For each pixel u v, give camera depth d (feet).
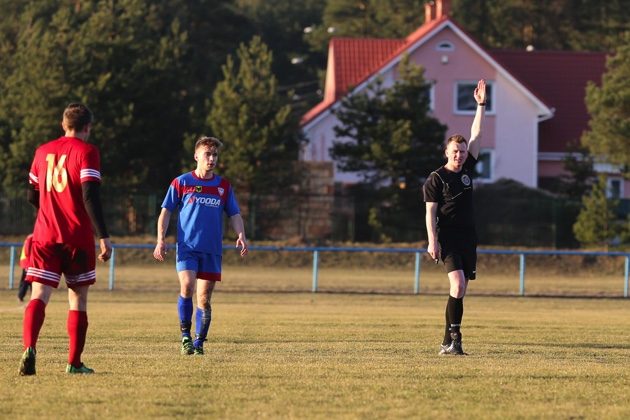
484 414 43.93
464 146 70.59
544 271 236.63
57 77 259.39
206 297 70.90
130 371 56.18
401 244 243.81
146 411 43.68
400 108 252.62
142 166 278.46
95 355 67.21
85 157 52.29
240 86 263.08
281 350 73.72
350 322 104.88
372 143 250.98
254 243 241.96
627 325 107.65
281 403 46.11
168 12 397.19
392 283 197.06
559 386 52.44
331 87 344.69
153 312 119.96
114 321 103.30
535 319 116.57
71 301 54.90
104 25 280.92
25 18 330.54
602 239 242.37
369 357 67.77
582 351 76.43
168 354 69.15
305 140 270.87
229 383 51.70
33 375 53.36
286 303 147.54
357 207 256.73
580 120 339.16
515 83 317.22
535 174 319.88
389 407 45.39
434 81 259.19
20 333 84.69
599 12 455.63
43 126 255.09
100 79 262.67
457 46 317.01
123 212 254.27
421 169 251.19
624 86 254.47
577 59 357.61
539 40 460.55
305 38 524.11
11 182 254.47
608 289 194.90
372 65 336.08
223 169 254.06
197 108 280.51
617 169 287.69
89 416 42.45
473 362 64.34
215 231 70.44
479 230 258.37
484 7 460.55
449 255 70.95
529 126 319.06
